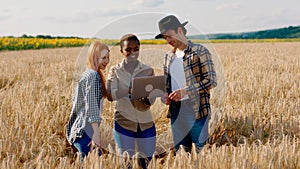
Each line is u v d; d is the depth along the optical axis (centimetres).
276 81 924
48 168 404
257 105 658
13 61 1808
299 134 550
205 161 394
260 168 392
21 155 450
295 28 8256
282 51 2539
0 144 460
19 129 501
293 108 661
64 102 675
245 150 412
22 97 711
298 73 1130
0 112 603
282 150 422
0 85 1020
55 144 517
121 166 412
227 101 727
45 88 884
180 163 384
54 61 1872
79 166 394
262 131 545
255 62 1548
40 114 582
